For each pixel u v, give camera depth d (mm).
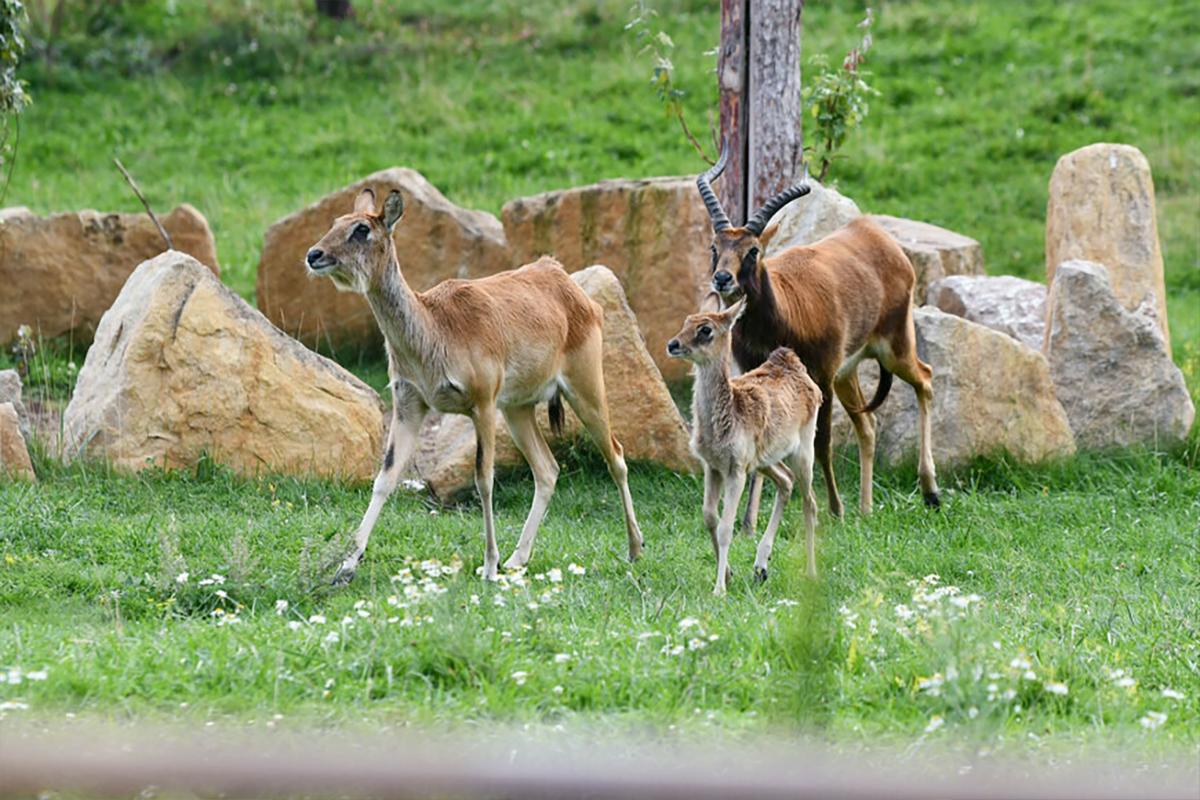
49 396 33531
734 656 17453
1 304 36156
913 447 30344
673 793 10750
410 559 23203
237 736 14180
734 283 25547
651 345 34781
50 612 20375
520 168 54844
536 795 11039
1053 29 64062
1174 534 26828
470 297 23422
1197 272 48656
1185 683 17719
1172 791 11648
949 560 24812
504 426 29344
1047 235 36438
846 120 36312
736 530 26547
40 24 64750
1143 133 56500
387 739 14227
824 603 17891
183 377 28203
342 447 29000
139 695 15656
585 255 35250
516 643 17547
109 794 11547
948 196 52750
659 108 58906
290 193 52656
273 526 24922
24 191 51719
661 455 30078
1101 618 20875
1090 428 31672
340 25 67250
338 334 37062
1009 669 16484
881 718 15594
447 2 70500
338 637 17156
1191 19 63906
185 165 55312
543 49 65000
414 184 36844
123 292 30188
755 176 33094
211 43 64812
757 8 32750
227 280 43594
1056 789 11258
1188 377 36469
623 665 16781
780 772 11906
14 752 11719
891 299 28281
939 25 64750
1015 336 34281
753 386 22984
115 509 25938
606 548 25219
